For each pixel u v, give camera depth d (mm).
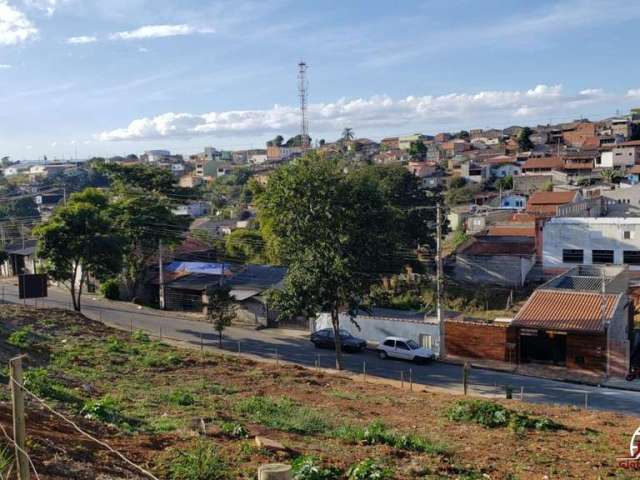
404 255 51750
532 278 49250
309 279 32062
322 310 33031
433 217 57938
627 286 37312
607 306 33656
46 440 10250
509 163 116625
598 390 29672
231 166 172125
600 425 19562
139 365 24734
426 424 18469
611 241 47062
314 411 18641
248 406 18094
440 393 26984
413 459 13758
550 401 27516
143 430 13586
